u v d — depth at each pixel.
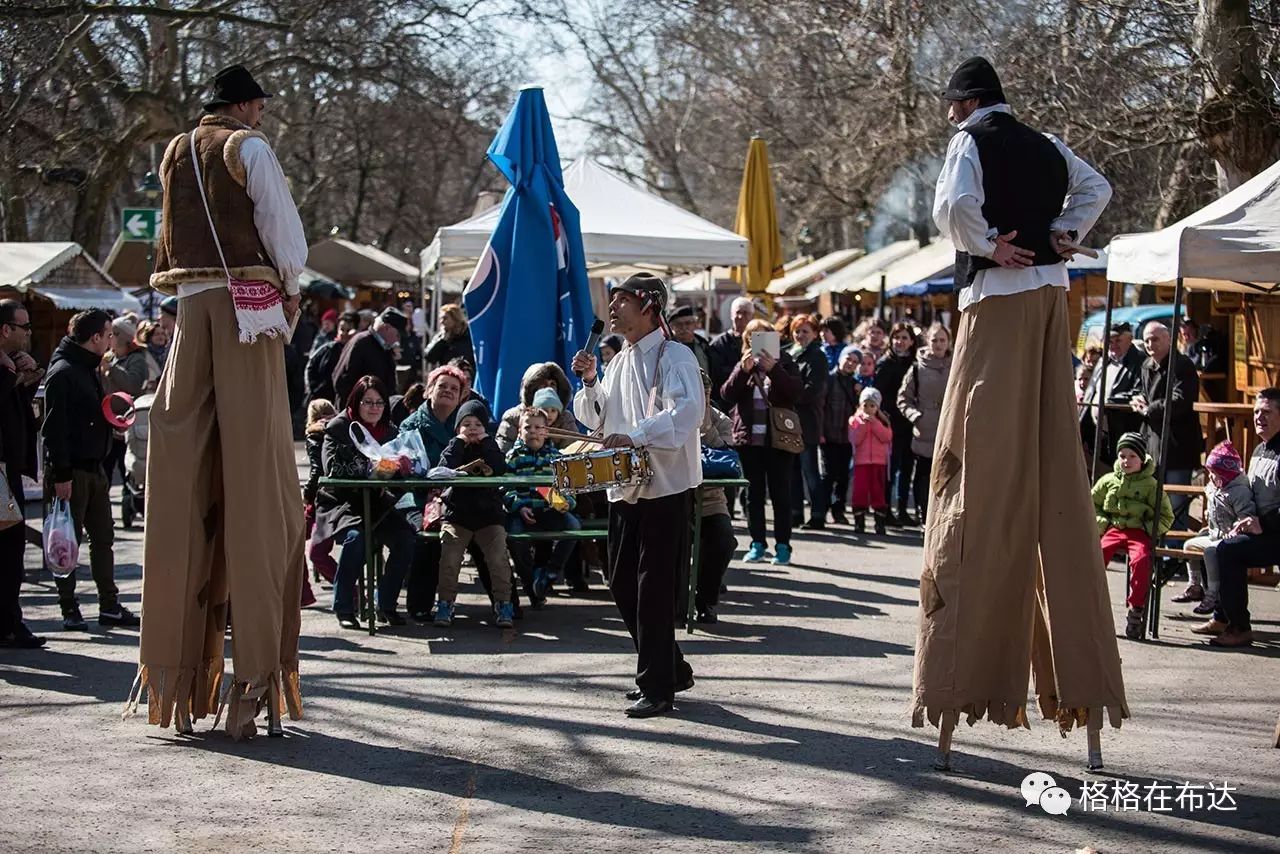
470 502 8.75
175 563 5.98
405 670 7.56
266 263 5.96
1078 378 13.80
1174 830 5.07
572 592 10.07
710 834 5.00
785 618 9.13
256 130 6.10
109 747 6.01
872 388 14.13
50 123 23.77
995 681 5.66
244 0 26.19
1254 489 8.48
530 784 5.56
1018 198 5.47
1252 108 13.79
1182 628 8.93
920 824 5.12
